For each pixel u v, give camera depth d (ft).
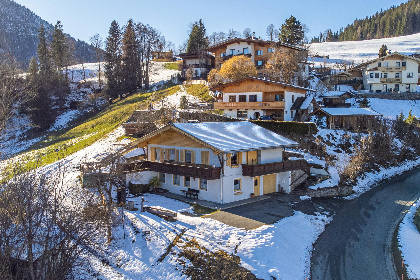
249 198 97.71
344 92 196.24
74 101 251.60
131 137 140.56
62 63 280.72
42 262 51.80
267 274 59.11
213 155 91.30
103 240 75.00
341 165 124.98
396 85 234.99
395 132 165.58
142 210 85.97
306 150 133.18
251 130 110.52
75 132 183.11
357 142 144.87
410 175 134.92
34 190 55.21
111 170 79.82
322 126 157.99
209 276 59.88
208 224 74.90
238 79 172.76
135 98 224.12
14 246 53.78
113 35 264.52
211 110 175.01
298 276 60.34
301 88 166.09
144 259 69.00
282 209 88.74
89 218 68.49
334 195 109.19
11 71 140.46
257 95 167.63
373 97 216.33
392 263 66.23
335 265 65.10
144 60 298.76
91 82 293.23
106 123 178.81
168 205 89.97
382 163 140.26
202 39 309.01
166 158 103.45
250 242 66.85
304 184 110.63
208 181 93.50
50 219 54.90
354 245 73.82
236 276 58.39
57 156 137.80
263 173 95.45
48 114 217.97
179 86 232.94
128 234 77.46
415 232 80.59
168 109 161.48
